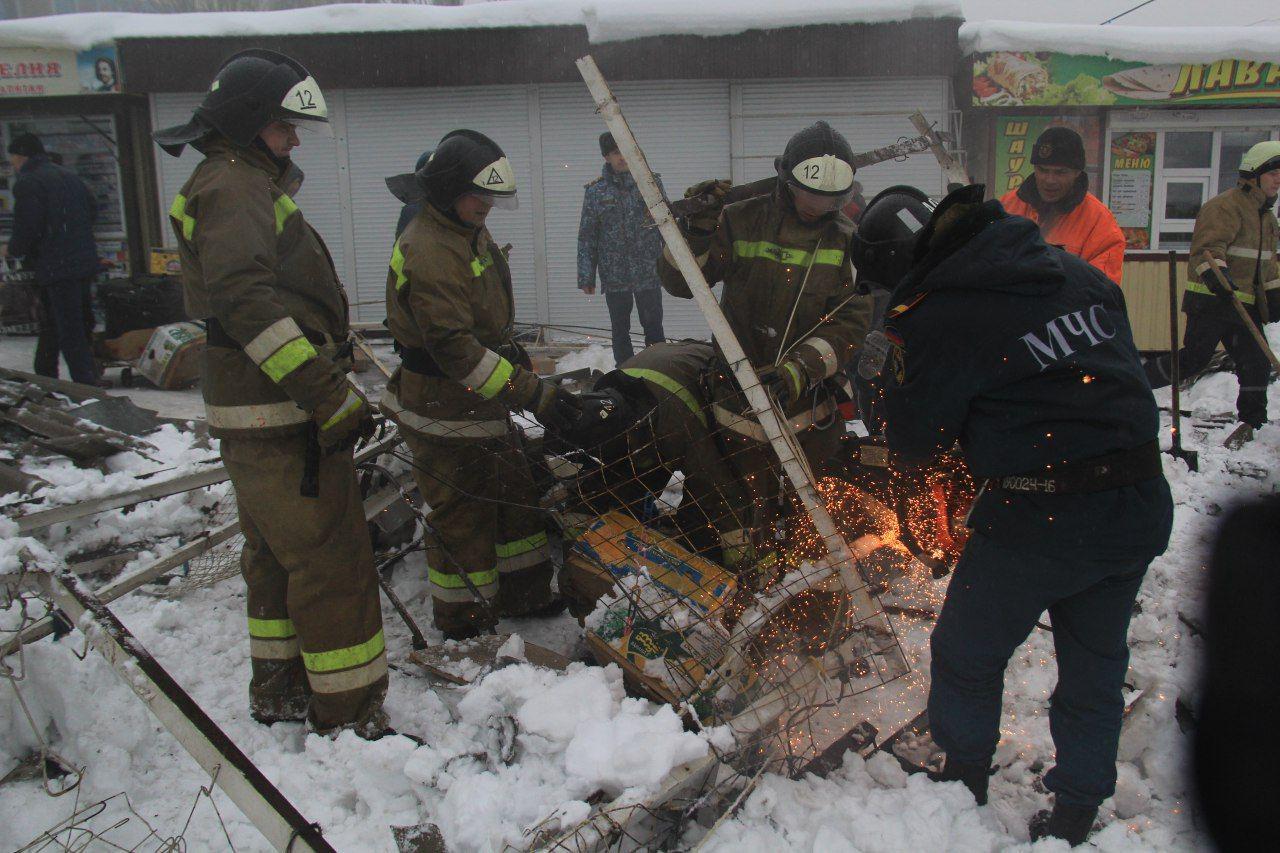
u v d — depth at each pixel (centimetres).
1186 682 307
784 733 271
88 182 1078
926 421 243
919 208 264
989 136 1021
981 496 248
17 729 269
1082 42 960
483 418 339
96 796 258
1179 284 932
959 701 255
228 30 974
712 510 339
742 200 360
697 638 286
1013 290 232
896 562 364
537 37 964
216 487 435
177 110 1033
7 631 281
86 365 781
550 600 383
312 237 289
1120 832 249
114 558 392
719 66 962
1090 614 246
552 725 256
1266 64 967
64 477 424
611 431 327
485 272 329
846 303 349
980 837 241
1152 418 236
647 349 357
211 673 332
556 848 220
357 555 288
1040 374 231
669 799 241
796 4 947
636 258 775
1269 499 292
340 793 266
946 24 949
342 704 286
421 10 969
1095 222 502
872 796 255
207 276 252
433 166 305
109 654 241
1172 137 1025
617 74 970
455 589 352
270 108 263
